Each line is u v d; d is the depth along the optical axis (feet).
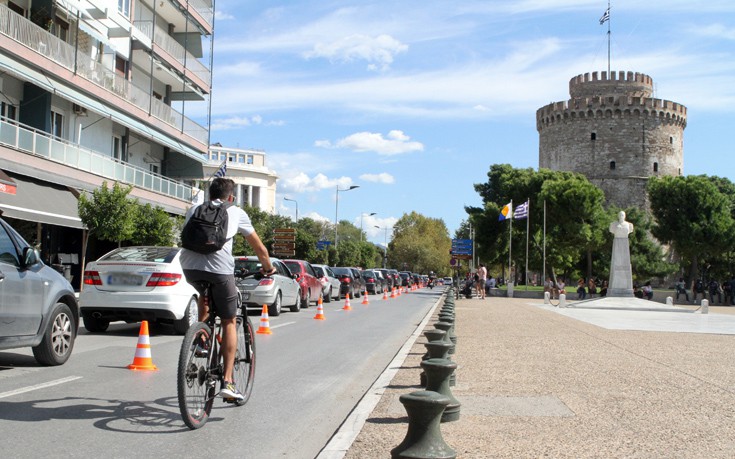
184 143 137.39
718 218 197.98
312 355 40.47
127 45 119.34
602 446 18.74
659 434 20.22
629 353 42.55
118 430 20.49
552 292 175.63
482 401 25.52
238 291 22.36
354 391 28.91
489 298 165.99
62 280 32.60
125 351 38.55
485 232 215.92
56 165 88.33
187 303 46.21
